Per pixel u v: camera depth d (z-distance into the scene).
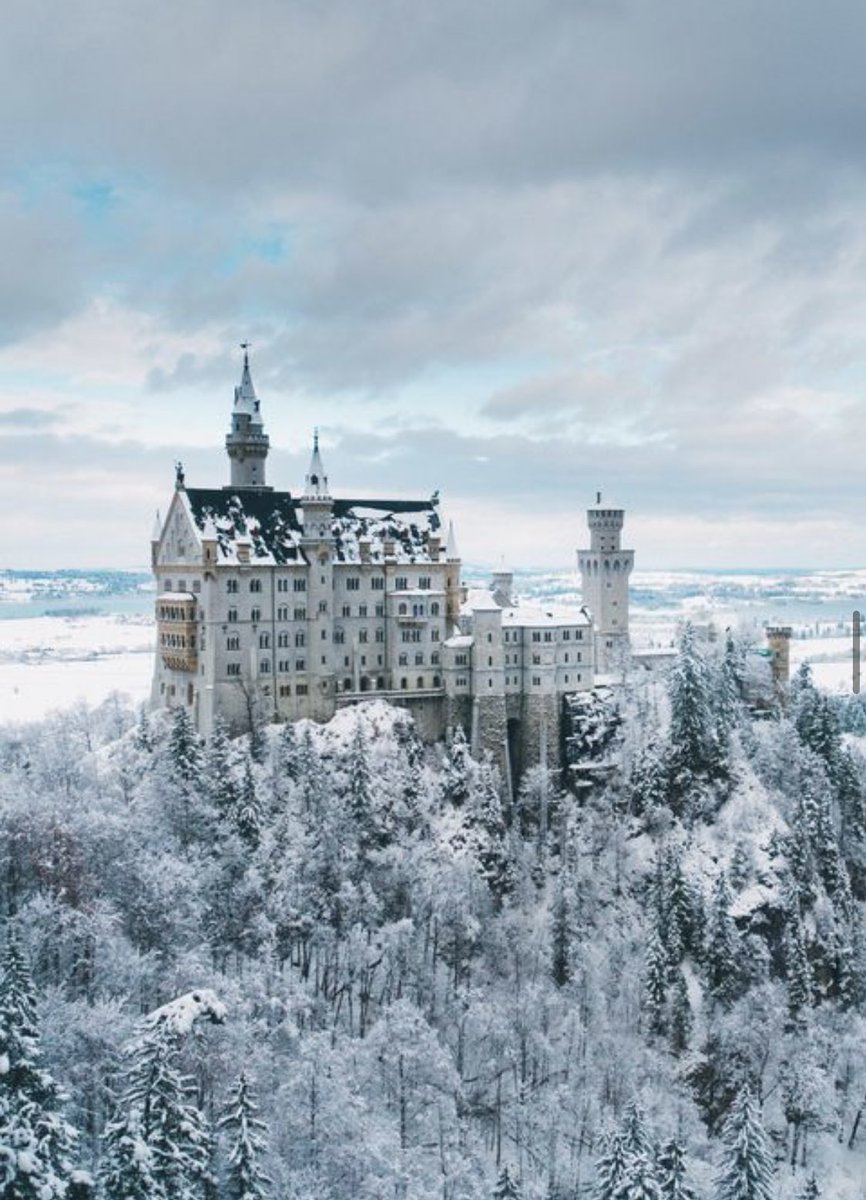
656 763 192.88
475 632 195.62
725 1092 151.12
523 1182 117.75
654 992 158.12
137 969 107.25
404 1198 98.50
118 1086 92.75
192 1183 82.19
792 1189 138.50
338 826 159.88
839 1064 158.62
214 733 178.88
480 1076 133.38
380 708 188.62
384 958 143.50
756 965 166.88
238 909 133.75
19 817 121.69
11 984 81.50
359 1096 104.12
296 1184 93.00
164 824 144.50
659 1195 101.62
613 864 184.25
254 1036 107.75
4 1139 75.69
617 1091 138.50
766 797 191.75
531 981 155.38
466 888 161.12
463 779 183.50
